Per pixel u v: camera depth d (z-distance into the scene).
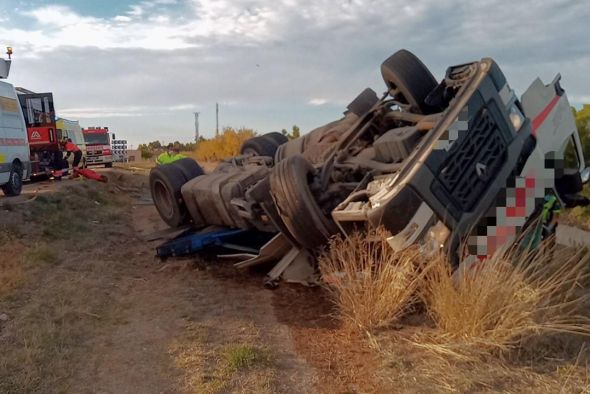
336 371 4.61
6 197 13.93
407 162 5.33
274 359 4.82
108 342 5.30
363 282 5.45
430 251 5.18
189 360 4.81
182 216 9.45
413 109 6.75
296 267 6.66
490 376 4.31
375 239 5.36
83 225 11.20
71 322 5.74
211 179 8.61
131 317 6.00
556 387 4.13
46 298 6.40
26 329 5.44
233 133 37.16
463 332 4.82
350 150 6.89
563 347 4.80
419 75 6.69
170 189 9.34
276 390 4.29
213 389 4.27
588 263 5.96
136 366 4.77
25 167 15.11
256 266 7.77
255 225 7.35
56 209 12.30
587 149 14.42
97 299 6.53
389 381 4.35
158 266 8.30
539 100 6.69
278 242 6.72
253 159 9.53
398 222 5.12
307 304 6.33
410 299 5.43
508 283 4.90
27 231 9.70
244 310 6.19
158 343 5.25
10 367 4.64
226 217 8.05
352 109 7.50
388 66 6.73
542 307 4.96
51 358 4.88
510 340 4.71
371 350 4.95
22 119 15.24
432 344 4.80
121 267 8.19
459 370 4.43
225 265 8.12
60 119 25.75
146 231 11.45
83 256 8.70
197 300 6.59
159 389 4.37
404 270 5.27
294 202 5.91
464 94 5.63
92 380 4.54
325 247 6.19
